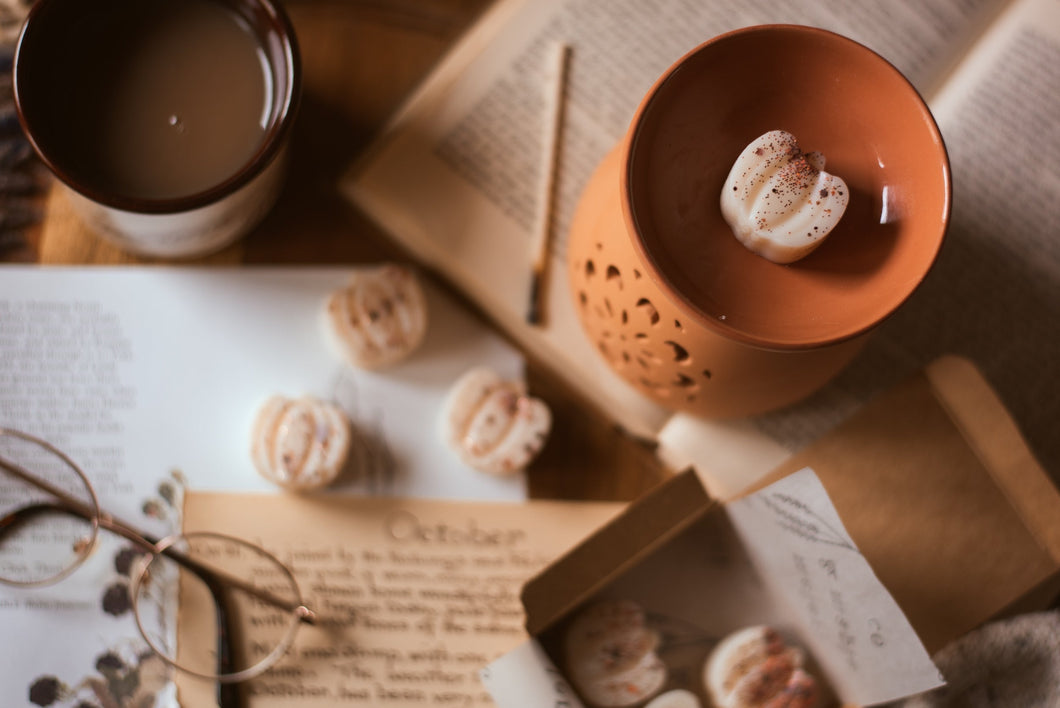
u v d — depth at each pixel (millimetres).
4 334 540
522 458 537
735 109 477
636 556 495
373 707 528
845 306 465
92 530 531
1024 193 553
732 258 470
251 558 532
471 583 535
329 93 560
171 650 528
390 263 555
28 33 488
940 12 558
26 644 525
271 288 549
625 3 559
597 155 557
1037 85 553
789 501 479
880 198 473
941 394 529
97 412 539
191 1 511
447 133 557
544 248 551
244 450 540
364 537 536
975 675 512
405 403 545
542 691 487
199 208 490
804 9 558
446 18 562
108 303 544
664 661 517
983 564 521
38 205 550
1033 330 550
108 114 503
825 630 504
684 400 518
